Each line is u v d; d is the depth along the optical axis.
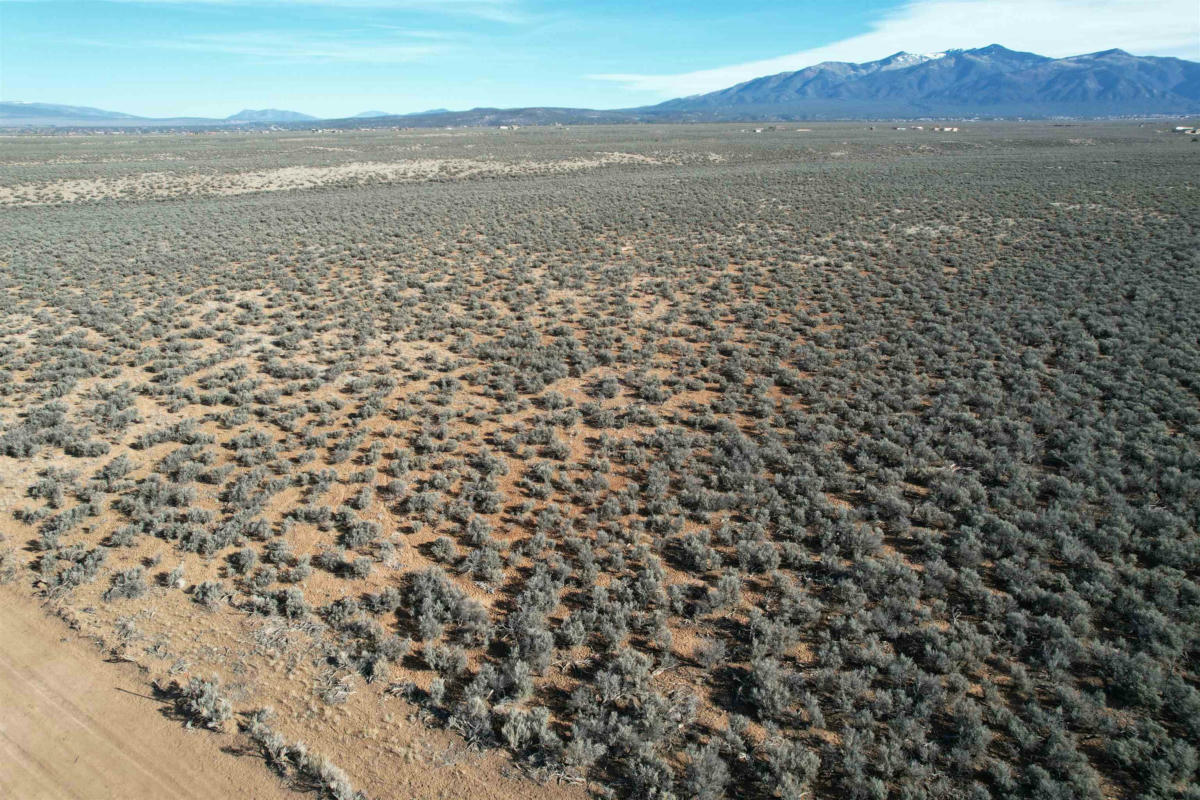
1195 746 7.81
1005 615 9.89
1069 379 17.69
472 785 7.68
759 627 9.79
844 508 12.70
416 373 19.77
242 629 9.98
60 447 15.15
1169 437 14.62
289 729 8.38
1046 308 23.69
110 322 23.62
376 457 14.91
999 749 7.89
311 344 22.38
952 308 24.66
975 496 13.02
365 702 8.79
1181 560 10.79
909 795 7.29
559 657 9.58
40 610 10.30
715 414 17.36
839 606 10.31
